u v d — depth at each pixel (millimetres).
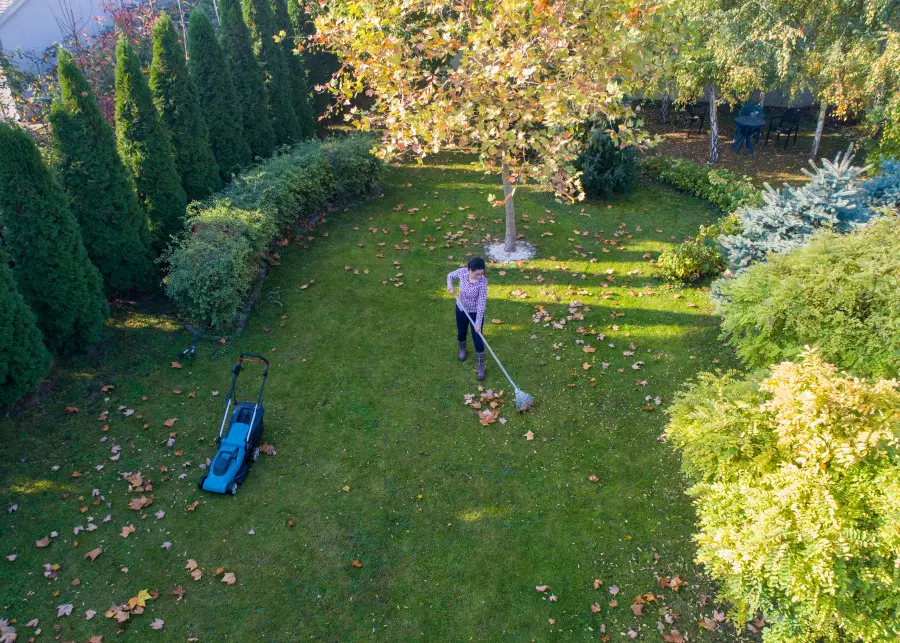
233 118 11234
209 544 5645
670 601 5168
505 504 6082
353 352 8289
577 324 8781
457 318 7641
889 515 3668
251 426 6316
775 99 18328
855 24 12516
